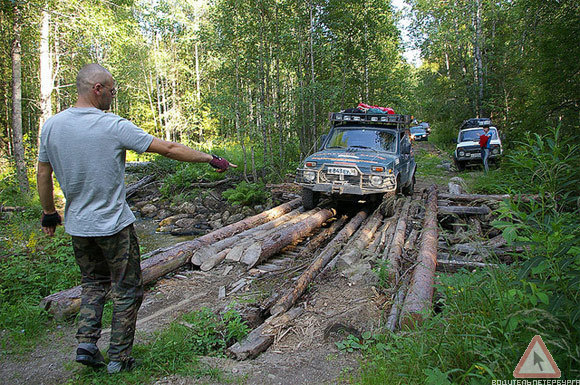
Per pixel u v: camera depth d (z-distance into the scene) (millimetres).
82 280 3047
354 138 9352
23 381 2988
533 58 13008
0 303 4348
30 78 20641
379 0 14383
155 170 17172
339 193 7988
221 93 13672
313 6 14422
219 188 14234
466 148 15461
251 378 3031
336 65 15523
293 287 4734
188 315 4188
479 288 3135
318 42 14766
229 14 12688
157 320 4191
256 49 13289
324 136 9859
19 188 12906
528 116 12992
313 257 6168
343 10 14117
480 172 14719
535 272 2594
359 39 15156
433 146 26672
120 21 16094
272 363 3291
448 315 3268
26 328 3824
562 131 11008
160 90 35438
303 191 8742
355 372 3084
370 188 7777
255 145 15719
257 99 13875
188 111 28766
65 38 15766
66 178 2736
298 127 15195
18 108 12523
